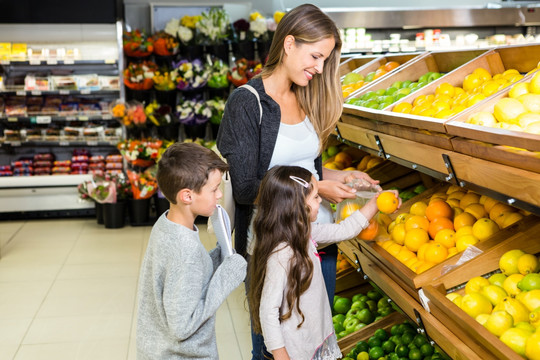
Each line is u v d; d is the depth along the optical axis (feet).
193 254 5.94
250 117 7.41
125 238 20.57
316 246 7.76
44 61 23.15
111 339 12.58
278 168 6.97
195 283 5.91
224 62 24.29
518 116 6.43
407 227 8.20
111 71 25.39
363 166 12.21
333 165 12.74
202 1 25.11
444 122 6.58
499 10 24.64
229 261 6.24
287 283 6.79
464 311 5.88
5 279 16.35
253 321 7.38
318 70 7.32
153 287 6.10
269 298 6.70
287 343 6.88
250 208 7.82
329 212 8.32
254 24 23.56
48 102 24.58
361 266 9.46
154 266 6.07
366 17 24.27
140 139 23.84
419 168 7.68
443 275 6.67
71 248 19.35
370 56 13.70
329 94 7.84
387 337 9.52
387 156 8.82
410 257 7.82
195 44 23.77
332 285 8.40
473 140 6.13
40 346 12.25
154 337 6.22
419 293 6.75
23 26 23.59
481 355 5.48
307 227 6.85
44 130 24.38
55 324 13.35
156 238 6.12
